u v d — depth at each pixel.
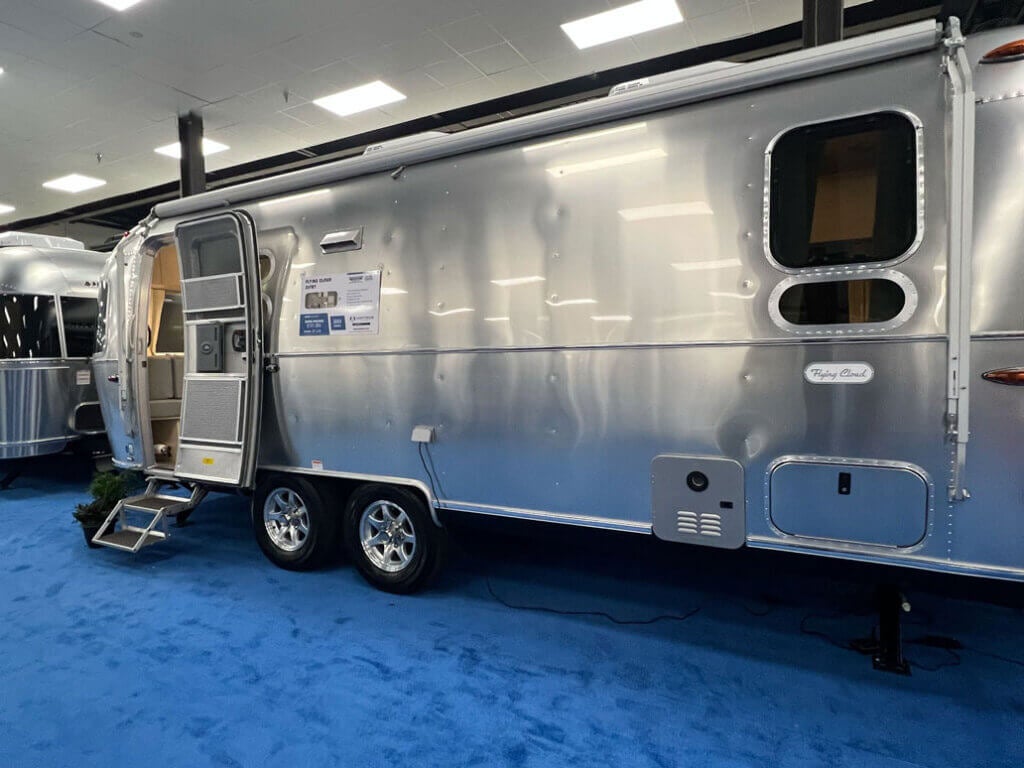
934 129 2.04
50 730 2.23
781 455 2.28
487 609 3.11
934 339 2.04
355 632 2.90
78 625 3.04
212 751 2.11
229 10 5.50
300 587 3.44
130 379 4.12
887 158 2.11
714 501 2.40
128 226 13.93
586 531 2.70
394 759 2.05
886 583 2.18
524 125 2.73
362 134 8.59
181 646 2.81
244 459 3.47
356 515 3.37
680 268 2.43
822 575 2.29
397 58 6.41
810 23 4.42
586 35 5.98
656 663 2.58
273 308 3.52
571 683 2.45
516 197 2.77
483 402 2.88
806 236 2.22
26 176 10.15
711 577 3.46
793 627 2.86
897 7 5.49
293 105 7.52
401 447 3.13
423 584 3.24
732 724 2.18
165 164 9.66
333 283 3.31
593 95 7.25
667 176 2.46
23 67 6.48
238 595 3.35
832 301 2.19
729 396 2.36
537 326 2.73
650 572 3.55
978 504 2.01
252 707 2.34
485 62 6.50
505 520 2.88
